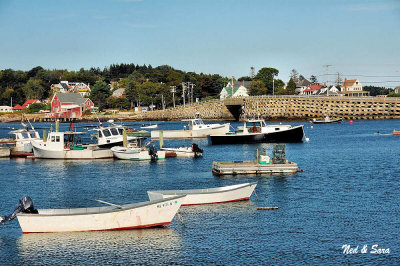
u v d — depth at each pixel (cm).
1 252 3158
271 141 9669
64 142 8094
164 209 3531
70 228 3494
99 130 8231
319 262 2928
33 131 8662
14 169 6731
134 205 3541
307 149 8538
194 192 4162
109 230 3503
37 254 3120
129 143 8100
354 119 18300
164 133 11775
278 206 4119
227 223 3653
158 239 3328
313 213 3897
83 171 6388
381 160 6869
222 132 11756
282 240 3284
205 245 3212
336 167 6234
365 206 4100
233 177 5500
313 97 19025
